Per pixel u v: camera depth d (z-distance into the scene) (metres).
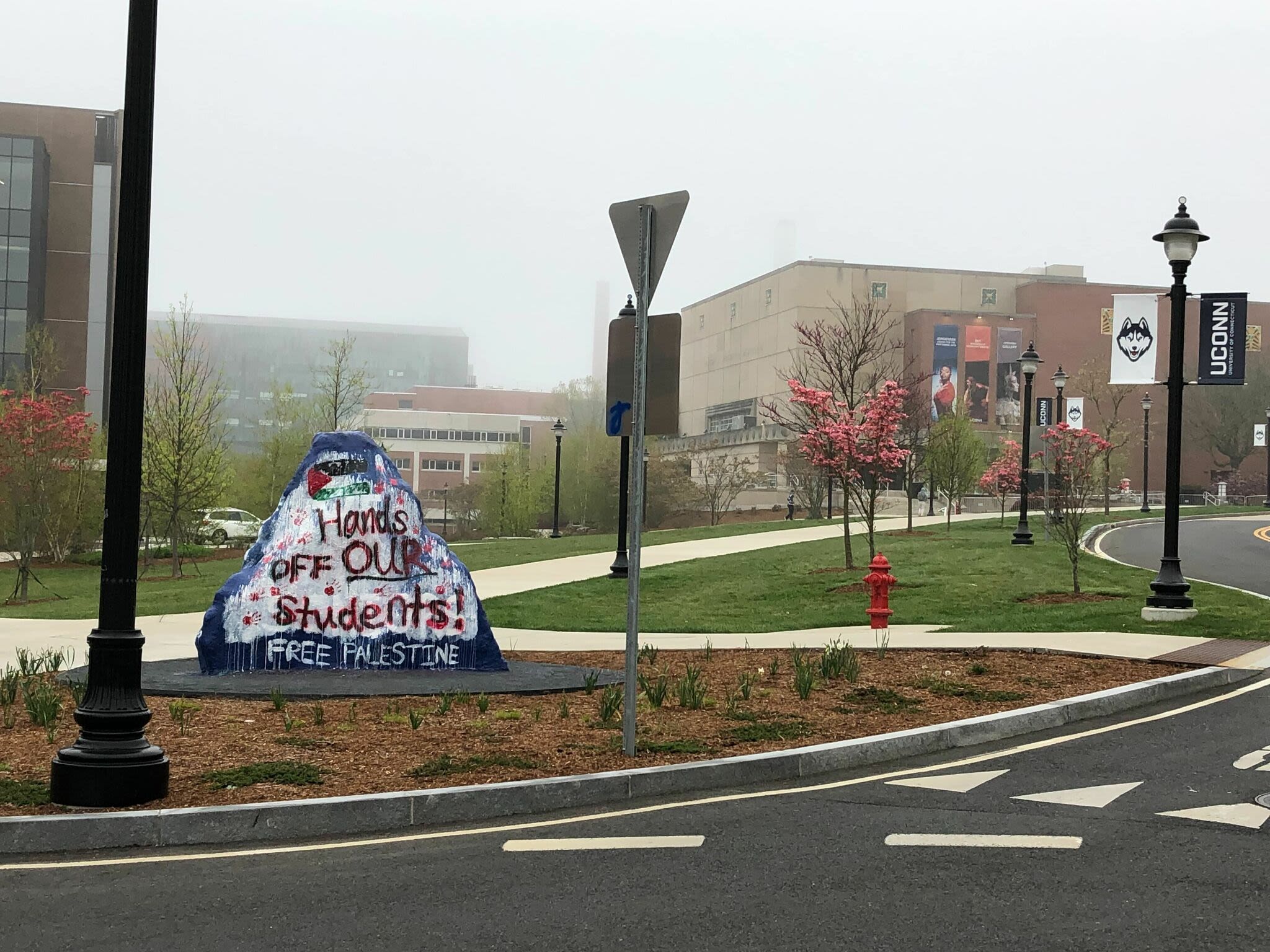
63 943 5.48
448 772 8.78
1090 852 6.80
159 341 56.78
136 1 8.28
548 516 85.75
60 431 41.34
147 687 12.46
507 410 172.50
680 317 9.02
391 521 14.09
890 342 110.31
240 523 49.97
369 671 13.80
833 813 7.81
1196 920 5.66
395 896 6.16
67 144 81.06
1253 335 103.50
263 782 8.48
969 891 6.12
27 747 9.70
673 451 119.50
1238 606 19.08
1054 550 30.66
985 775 8.86
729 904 5.96
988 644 15.34
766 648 16.05
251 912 5.93
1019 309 113.19
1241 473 106.69
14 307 76.50
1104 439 60.38
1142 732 10.41
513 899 6.07
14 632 19.45
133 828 7.28
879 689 12.28
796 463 67.81
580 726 10.55
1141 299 18.03
